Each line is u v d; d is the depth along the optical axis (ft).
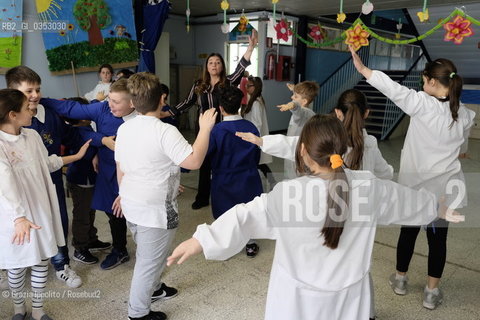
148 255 5.75
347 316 3.92
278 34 12.26
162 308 6.84
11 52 11.76
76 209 8.16
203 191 11.94
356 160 5.20
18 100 5.30
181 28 27.84
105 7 13.56
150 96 5.24
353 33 7.84
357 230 3.79
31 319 6.28
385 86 5.93
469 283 7.95
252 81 11.35
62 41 12.76
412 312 6.91
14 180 5.14
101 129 7.30
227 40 26.68
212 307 6.92
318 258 3.74
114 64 14.23
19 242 5.00
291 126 9.59
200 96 11.23
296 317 3.78
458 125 6.19
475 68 29.19
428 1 19.45
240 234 3.72
